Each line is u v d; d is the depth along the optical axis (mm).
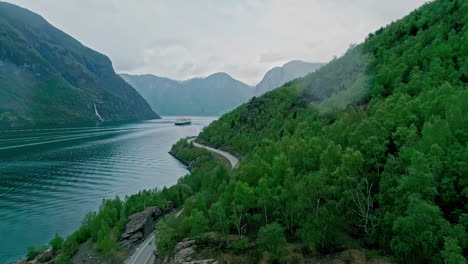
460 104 49812
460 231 34719
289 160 65250
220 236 62594
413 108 59344
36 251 84250
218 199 73188
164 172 177250
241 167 80750
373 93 94062
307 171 61062
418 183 38219
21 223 105500
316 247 48906
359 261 43719
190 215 75500
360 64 127688
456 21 99188
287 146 77500
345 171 49000
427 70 84375
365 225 46781
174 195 109500
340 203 48812
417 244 35781
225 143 190875
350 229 50562
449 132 44031
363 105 97188
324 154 55844
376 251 44688
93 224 86188
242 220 63625
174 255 62219
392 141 54719
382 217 44312
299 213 52188
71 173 173625
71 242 81625
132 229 84188
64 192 139500
